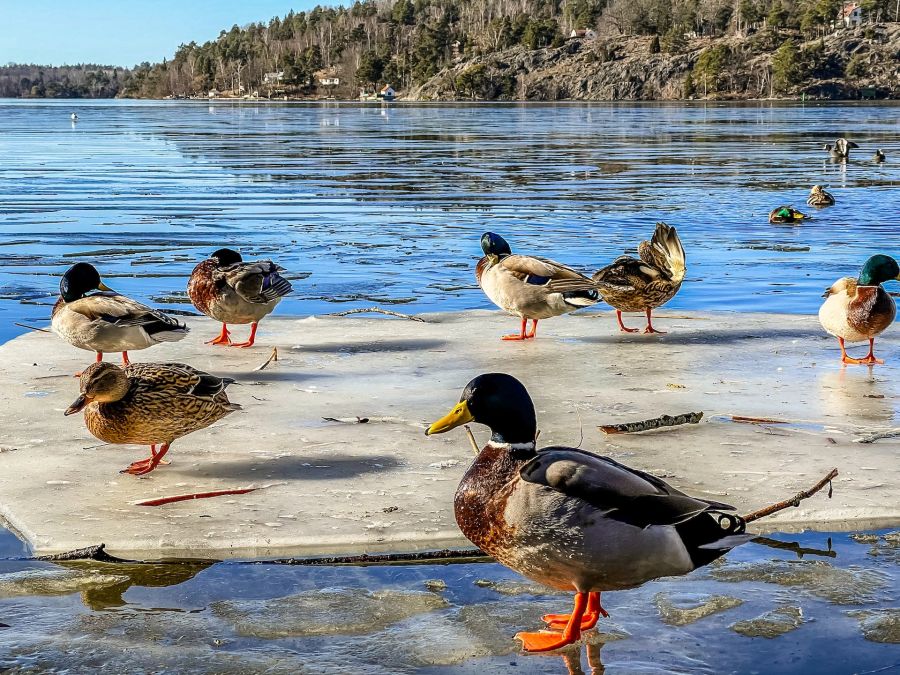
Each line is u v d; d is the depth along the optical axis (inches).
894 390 122.4
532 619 73.9
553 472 66.1
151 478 95.6
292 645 70.3
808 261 232.5
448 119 1326.3
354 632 72.0
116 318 120.6
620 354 140.2
